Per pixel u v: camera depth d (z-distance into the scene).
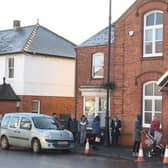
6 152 21.80
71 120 26.39
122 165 17.42
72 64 38.22
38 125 22.03
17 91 35.50
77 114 28.52
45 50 36.66
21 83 35.22
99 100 27.12
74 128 26.19
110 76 26.30
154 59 23.81
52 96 36.94
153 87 23.94
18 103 35.03
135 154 20.56
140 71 24.52
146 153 21.41
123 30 25.66
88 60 28.16
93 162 18.20
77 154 21.41
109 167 16.67
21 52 35.06
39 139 21.41
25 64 35.28
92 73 27.84
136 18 24.94
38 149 21.47
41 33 38.38
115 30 26.09
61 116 33.22
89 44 28.28
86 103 27.98
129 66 25.19
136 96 24.67
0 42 38.44
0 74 36.72
